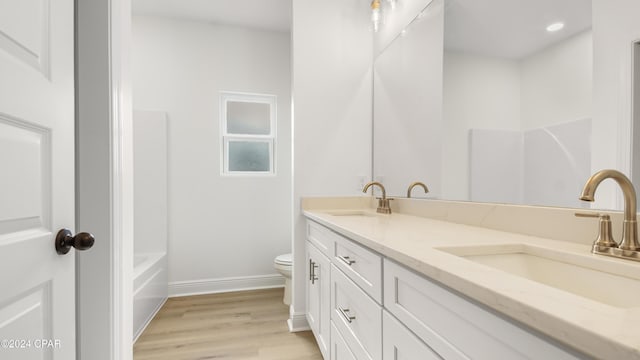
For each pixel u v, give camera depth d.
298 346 1.89
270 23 2.87
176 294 2.73
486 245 0.85
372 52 2.27
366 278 1.03
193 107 2.80
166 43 2.75
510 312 0.43
